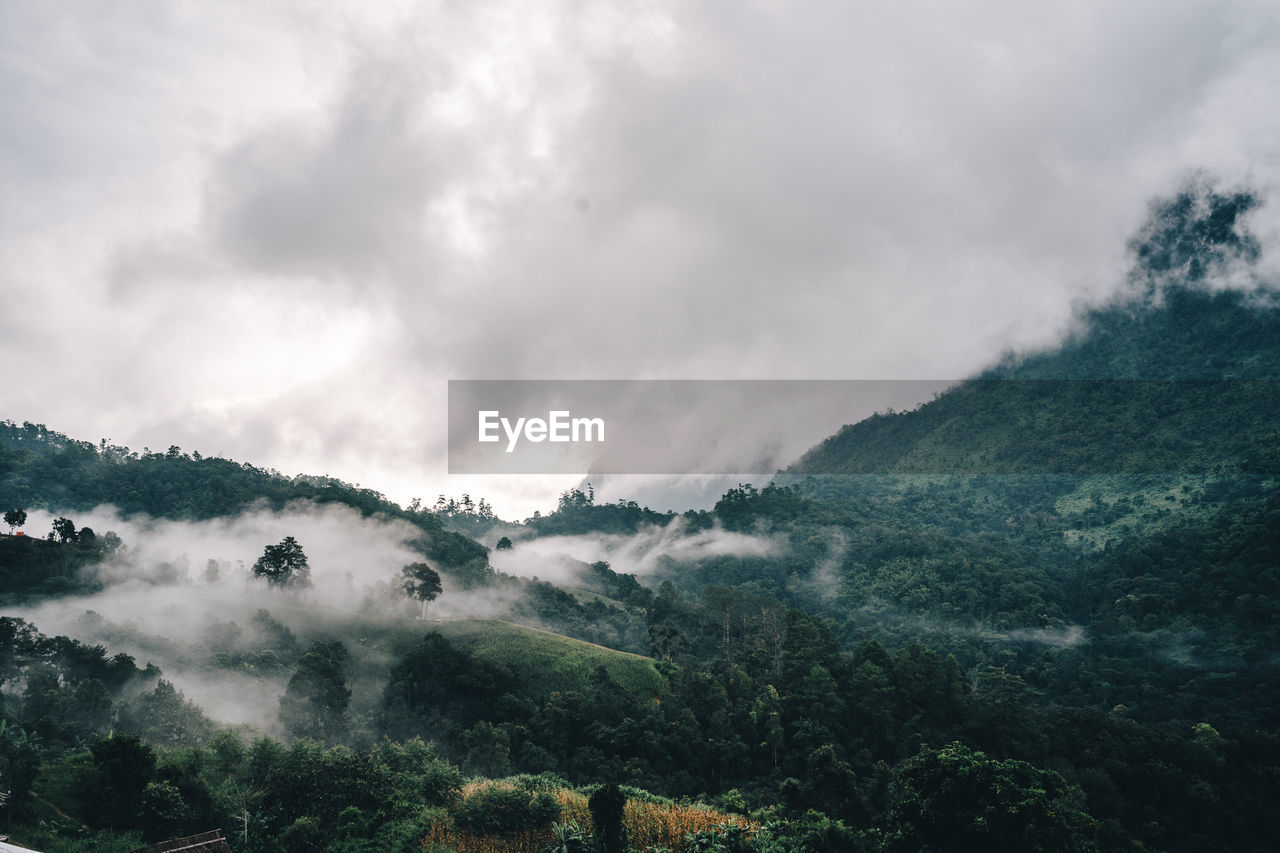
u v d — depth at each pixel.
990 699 123.31
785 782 86.25
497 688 124.00
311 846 58.47
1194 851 97.38
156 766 64.69
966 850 51.75
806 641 140.75
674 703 121.31
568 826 62.41
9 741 63.12
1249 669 176.25
